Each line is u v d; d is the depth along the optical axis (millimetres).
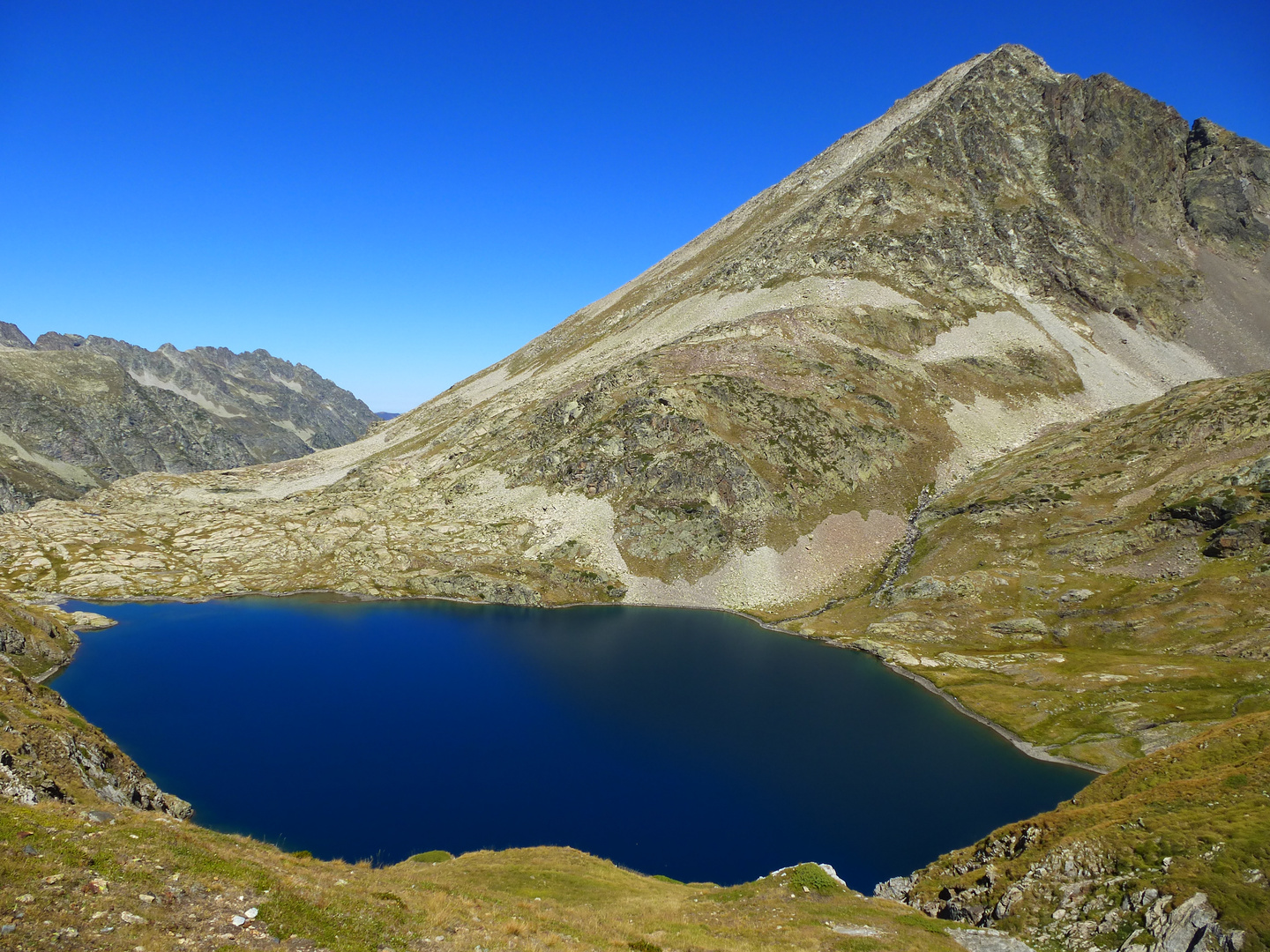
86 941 16047
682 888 44781
